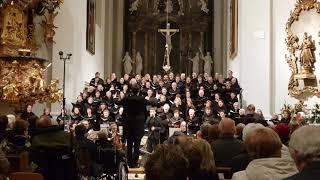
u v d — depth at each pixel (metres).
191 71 31.86
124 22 32.22
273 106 20.45
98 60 27.03
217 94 21.33
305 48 19.16
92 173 9.34
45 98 16.94
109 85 23.31
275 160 3.95
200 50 31.88
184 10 32.19
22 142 8.07
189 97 20.50
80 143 9.08
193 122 18.27
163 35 32.34
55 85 17.12
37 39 19.20
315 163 2.89
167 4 32.09
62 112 18.03
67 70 20.33
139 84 22.42
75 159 7.21
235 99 21.70
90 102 20.22
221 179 5.32
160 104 20.14
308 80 19.27
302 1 19.48
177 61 32.00
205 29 32.03
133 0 32.19
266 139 4.12
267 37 20.64
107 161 10.28
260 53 20.75
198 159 4.69
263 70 20.67
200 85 23.03
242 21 21.73
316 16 19.25
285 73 20.14
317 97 19.17
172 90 22.62
